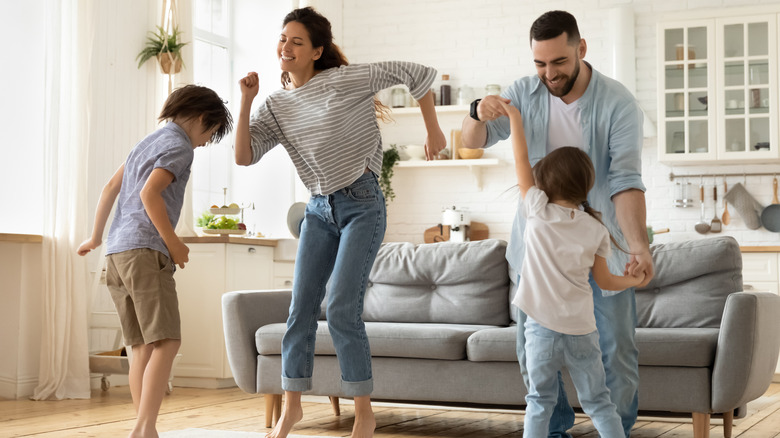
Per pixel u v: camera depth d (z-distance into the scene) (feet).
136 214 8.52
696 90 20.31
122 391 15.74
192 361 16.74
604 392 7.54
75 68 15.11
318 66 8.67
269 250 18.08
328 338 11.60
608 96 8.21
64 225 14.79
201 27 20.94
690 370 9.98
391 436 11.15
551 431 9.16
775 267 18.76
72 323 14.80
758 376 10.14
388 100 23.41
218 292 16.65
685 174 21.27
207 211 18.76
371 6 23.94
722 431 11.48
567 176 7.66
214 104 8.97
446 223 21.99
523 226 8.36
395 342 11.34
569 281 7.52
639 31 21.70
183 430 10.89
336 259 8.39
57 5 14.88
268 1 21.65
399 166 22.70
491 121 8.70
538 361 7.59
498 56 22.82
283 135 8.63
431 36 23.39
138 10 17.74
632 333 8.38
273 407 12.01
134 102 17.53
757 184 20.81
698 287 11.35
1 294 14.92
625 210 7.96
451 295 13.02
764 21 19.93
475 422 12.39
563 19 7.72
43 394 14.39
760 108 19.92
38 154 15.43
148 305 8.34
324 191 8.34
